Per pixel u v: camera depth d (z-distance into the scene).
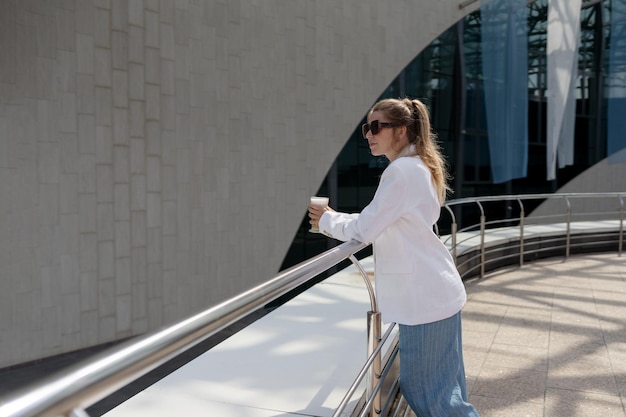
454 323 1.71
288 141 9.68
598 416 2.66
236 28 8.77
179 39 8.05
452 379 1.73
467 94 12.55
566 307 4.73
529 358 3.50
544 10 13.61
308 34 9.84
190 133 8.27
